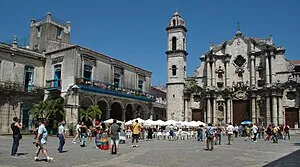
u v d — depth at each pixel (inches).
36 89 1571.1
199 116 2047.2
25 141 1043.9
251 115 1948.8
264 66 1959.9
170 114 2030.0
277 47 1923.0
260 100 1924.2
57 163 518.6
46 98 1604.3
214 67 2084.2
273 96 1855.3
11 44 1541.6
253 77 1979.6
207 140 813.9
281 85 1849.2
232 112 2025.1
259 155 675.4
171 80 2060.8
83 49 1581.0
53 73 1619.1
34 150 731.4
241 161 567.2
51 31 1747.0
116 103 1813.5
